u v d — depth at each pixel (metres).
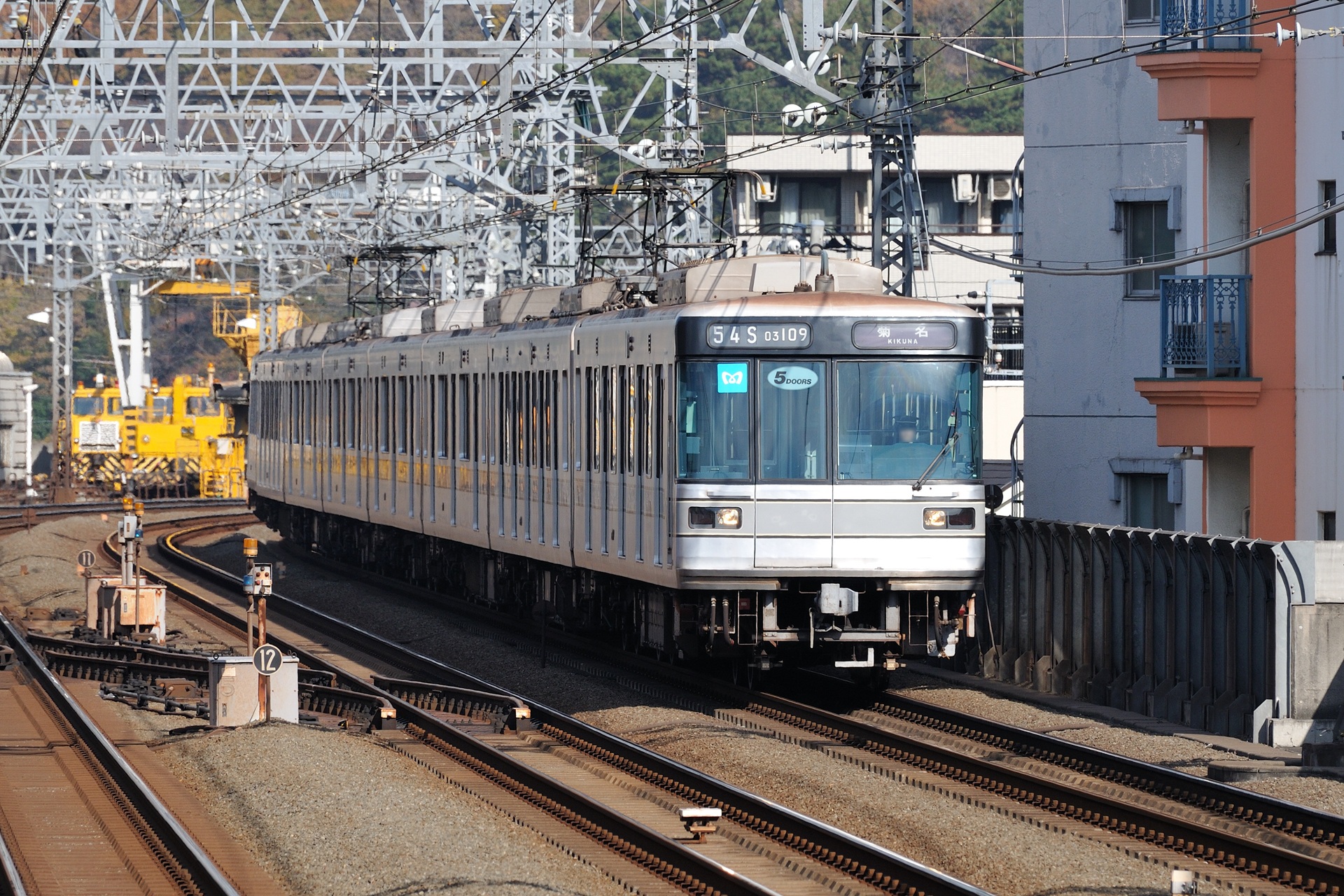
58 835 44.69
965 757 49.62
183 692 71.31
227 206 185.25
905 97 100.38
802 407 59.31
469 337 88.12
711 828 42.94
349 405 111.94
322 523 127.81
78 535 161.62
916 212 101.12
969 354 60.12
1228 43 72.75
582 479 70.50
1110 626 61.81
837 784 47.59
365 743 58.56
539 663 75.44
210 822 46.16
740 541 58.81
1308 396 72.00
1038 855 39.44
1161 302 75.44
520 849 41.41
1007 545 69.00
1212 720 55.34
